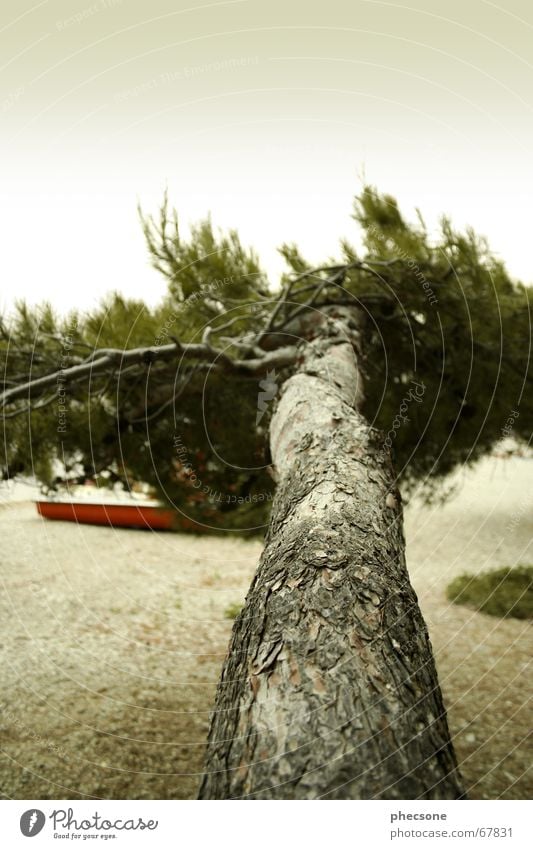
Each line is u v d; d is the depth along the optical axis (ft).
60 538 28.68
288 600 5.88
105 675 14.75
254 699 5.07
